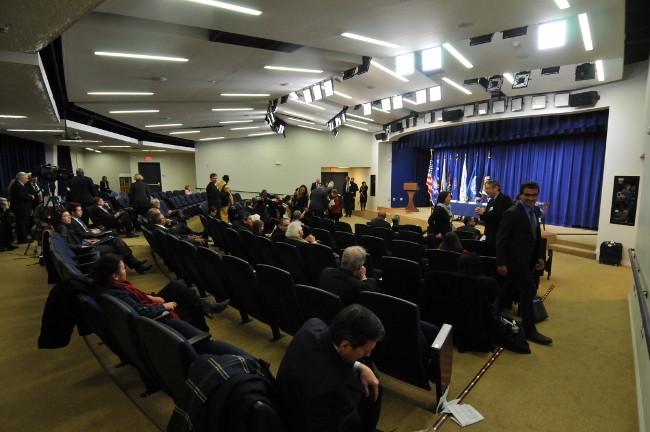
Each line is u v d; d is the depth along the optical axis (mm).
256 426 1084
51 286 4469
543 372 2629
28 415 2053
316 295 2219
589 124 7227
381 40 4137
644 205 3480
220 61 4879
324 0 3109
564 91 6863
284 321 2748
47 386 2346
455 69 5504
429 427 2004
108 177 17125
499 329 2967
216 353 1660
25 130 8539
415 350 2014
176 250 3984
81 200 7574
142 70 5125
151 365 1768
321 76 5914
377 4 3199
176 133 13516
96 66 4824
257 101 8336
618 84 6156
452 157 12977
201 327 2803
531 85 6582
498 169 11305
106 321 2066
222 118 10352
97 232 5621
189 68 5141
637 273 3301
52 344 2277
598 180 8945
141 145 13016
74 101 7145
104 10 3287
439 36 4008
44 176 6859
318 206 8672
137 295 2396
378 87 6961
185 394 1199
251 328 3297
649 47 5180
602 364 2752
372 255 4445
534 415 2146
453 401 2211
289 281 2516
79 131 8883
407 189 12625
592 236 8133
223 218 8125
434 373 2066
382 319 2051
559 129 7801
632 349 3006
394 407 2186
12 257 6051
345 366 1300
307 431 1201
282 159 15023
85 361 2680
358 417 1545
